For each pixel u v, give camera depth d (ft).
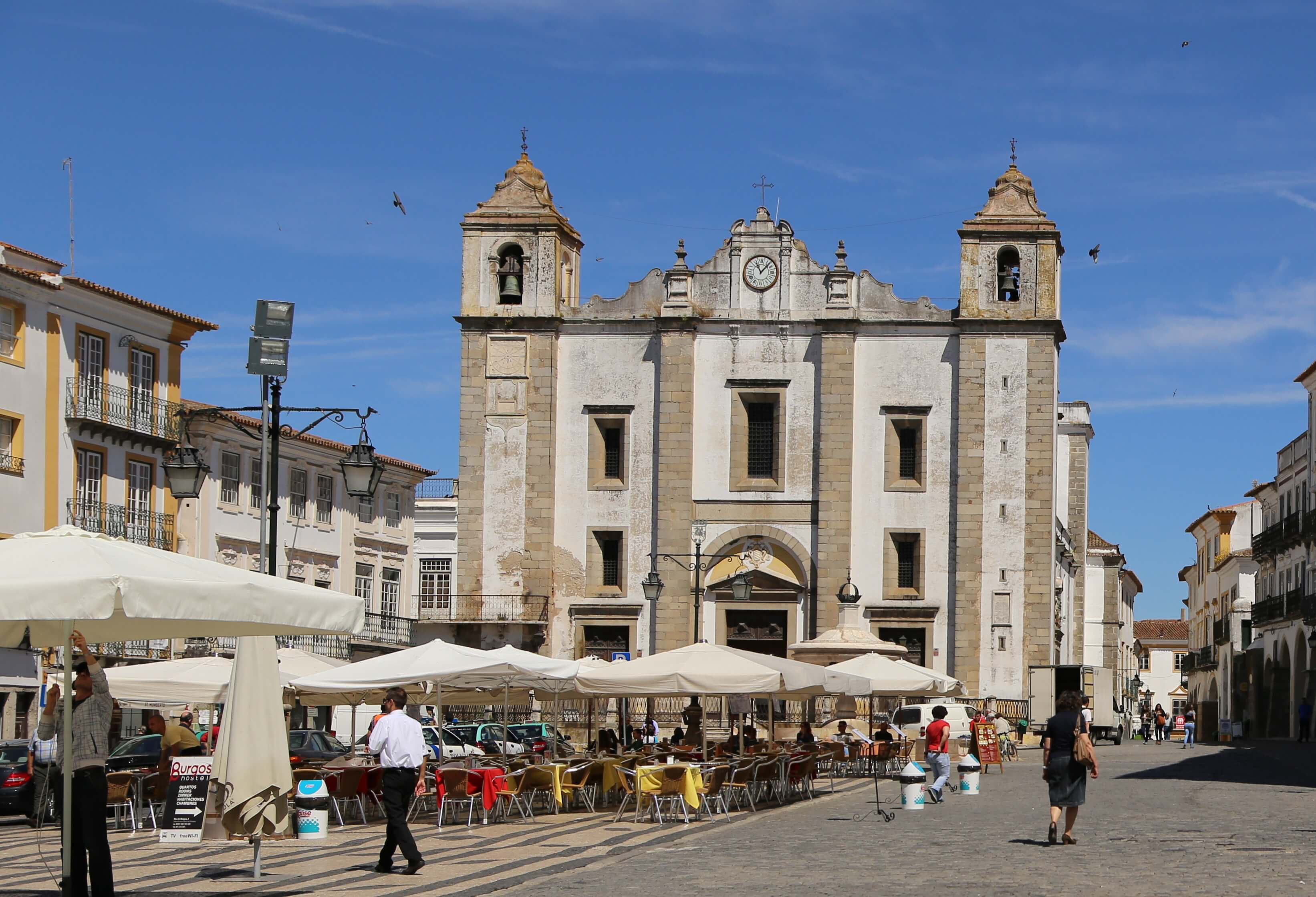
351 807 109.19
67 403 193.47
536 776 106.01
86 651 59.93
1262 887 59.57
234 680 71.77
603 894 61.77
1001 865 68.95
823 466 216.13
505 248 223.10
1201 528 433.48
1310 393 286.05
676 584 216.95
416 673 102.68
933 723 117.19
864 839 84.58
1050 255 215.92
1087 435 296.30
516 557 219.00
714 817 103.14
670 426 217.97
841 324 217.36
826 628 214.28
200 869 74.33
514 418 220.64
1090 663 375.04
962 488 213.87
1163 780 138.51
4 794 108.88
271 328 103.96
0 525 182.39
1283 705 300.40
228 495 228.63
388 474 273.13
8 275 183.21
